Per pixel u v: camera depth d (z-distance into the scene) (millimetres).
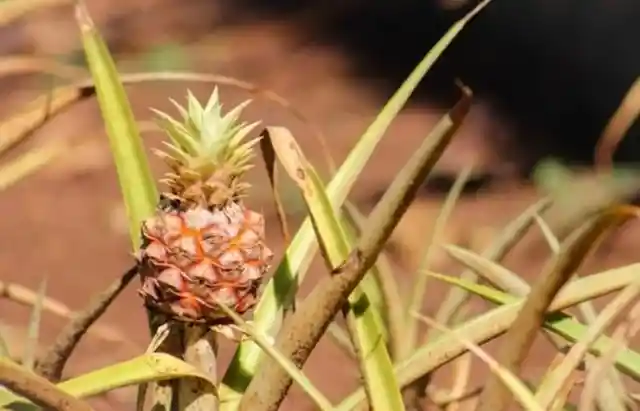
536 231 3572
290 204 3863
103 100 1401
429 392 1662
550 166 4359
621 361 1302
